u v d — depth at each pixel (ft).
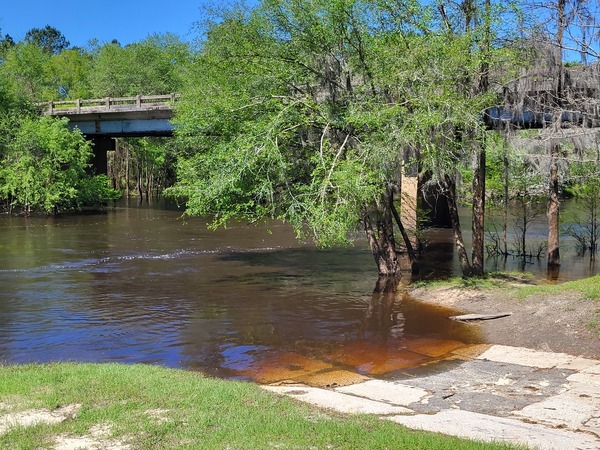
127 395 26.22
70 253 82.69
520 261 80.28
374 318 49.55
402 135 52.24
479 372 35.78
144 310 51.29
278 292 59.21
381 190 55.16
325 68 60.13
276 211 60.29
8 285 61.05
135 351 39.96
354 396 30.81
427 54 55.11
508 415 27.91
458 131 57.36
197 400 25.89
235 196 61.11
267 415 24.40
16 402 25.43
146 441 21.39
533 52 60.29
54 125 139.44
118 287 60.70
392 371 36.19
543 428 25.70
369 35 57.77
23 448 20.67
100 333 44.14
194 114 62.08
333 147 59.26
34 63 210.59
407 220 87.51
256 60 59.77
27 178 133.39
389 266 67.41
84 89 223.10
